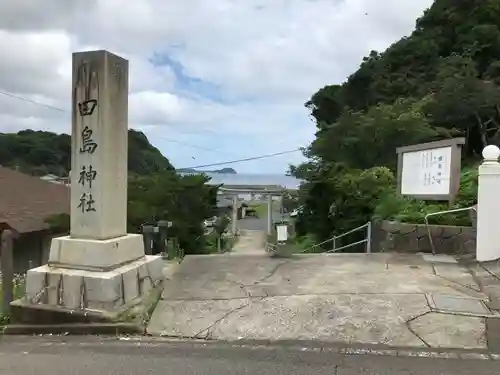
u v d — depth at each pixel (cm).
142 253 641
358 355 431
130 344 484
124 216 617
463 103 2052
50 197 2131
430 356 424
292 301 569
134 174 2752
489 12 2728
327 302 559
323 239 1619
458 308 526
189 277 707
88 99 571
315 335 484
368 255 846
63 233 1733
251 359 428
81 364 429
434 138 1784
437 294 573
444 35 2911
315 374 390
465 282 627
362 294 583
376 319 507
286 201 3469
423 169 934
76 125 579
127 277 571
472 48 2608
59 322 541
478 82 2125
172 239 1912
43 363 435
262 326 512
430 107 2106
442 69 2439
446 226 838
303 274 703
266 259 837
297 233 2005
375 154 1780
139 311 550
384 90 2739
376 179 1320
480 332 468
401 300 556
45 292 562
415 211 941
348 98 3025
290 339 479
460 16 2856
